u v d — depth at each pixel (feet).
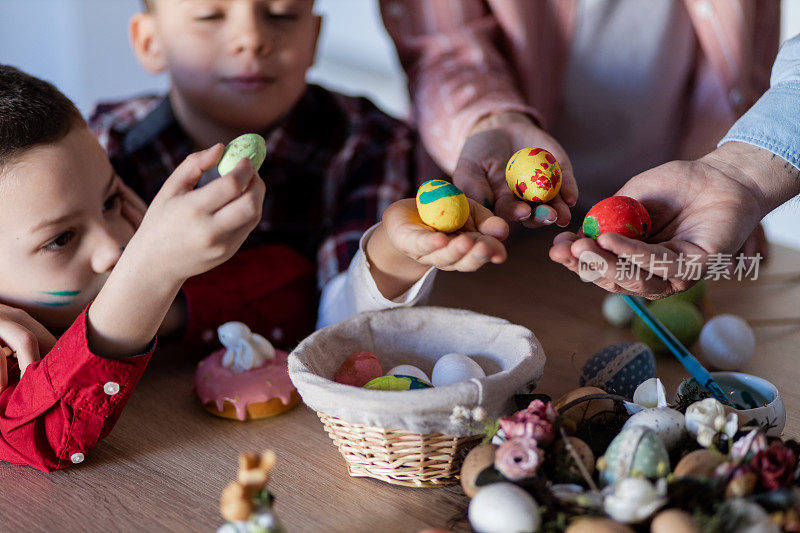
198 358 3.73
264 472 2.30
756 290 4.14
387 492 2.80
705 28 4.64
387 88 12.36
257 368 3.30
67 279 3.20
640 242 2.67
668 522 2.22
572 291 4.18
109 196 3.33
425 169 4.98
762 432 2.55
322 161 4.48
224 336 3.30
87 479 2.92
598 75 5.01
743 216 2.92
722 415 2.58
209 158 2.67
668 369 3.46
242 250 4.12
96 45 9.55
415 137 4.67
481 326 3.05
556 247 2.66
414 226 2.75
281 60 4.00
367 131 4.55
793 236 8.97
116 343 2.84
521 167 3.01
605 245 2.63
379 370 2.99
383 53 12.76
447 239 2.64
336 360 3.06
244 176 2.57
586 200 5.24
